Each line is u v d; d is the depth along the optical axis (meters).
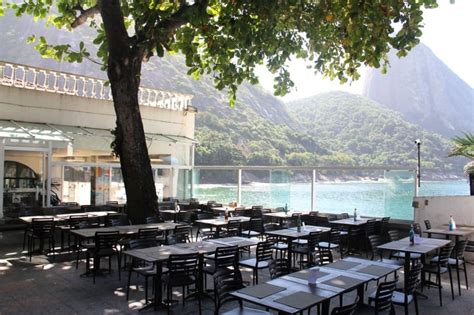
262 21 8.88
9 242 12.02
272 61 11.02
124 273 8.84
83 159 16.64
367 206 13.34
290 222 12.04
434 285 8.05
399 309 6.83
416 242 7.97
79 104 16.97
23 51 77.12
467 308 6.98
